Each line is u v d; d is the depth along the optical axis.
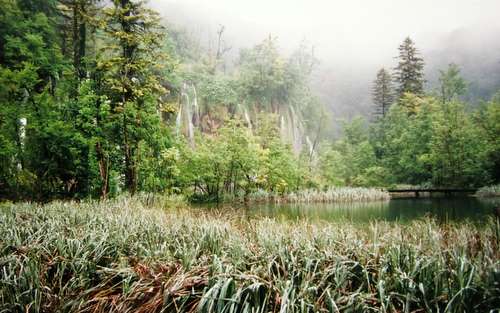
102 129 16.12
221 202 23.34
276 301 3.30
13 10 18.94
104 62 16.84
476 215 13.20
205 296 3.06
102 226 6.92
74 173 15.31
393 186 34.25
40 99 14.62
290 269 4.14
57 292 4.16
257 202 24.14
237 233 6.14
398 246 4.42
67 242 5.02
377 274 4.10
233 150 24.98
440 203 19.92
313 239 5.29
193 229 6.57
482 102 39.69
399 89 52.09
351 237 5.43
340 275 3.91
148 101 18.52
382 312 3.16
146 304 3.45
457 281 3.58
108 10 17.05
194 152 23.77
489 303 3.30
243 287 3.43
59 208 9.76
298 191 26.94
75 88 17.66
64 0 21.31
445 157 30.44
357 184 36.41
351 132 49.50
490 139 30.78
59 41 23.25
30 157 14.23
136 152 17.56
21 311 3.52
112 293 4.08
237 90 51.75
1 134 12.97
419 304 3.43
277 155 28.62
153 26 18.28
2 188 13.87
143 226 6.69
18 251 4.85
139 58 18.08
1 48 18.72
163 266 4.33
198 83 48.22
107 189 15.91
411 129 36.12
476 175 29.33
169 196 17.61
